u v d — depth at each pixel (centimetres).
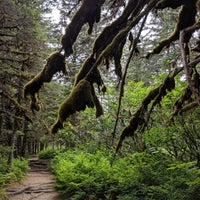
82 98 284
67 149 1872
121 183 762
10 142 1456
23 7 1102
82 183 891
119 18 289
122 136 491
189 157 745
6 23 1031
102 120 1101
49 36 1678
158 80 776
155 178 710
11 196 1044
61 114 290
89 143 1362
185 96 530
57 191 1105
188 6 320
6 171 1325
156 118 750
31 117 1403
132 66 1269
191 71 438
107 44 297
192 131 690
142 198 666
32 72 1139
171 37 382
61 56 300
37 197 1040
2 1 984
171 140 739
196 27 237
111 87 984
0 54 1088
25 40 1065
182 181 615
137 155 798
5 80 1062
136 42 288
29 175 1631
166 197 615
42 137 2181
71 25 287
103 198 827
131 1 284
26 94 324
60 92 1670
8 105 1177
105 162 985
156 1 272
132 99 873
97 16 290
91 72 301
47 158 2361
